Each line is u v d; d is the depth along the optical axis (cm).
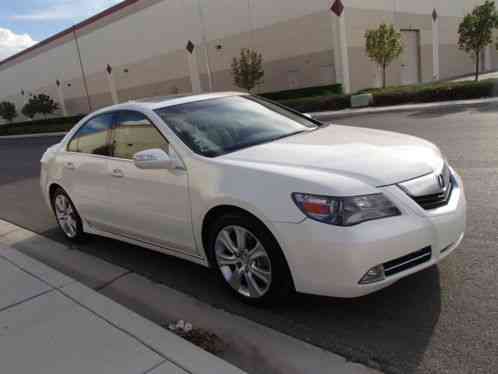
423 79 3059
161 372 288
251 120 455
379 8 2605
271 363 300
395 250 307
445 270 385
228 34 2920
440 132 1007
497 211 495
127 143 454
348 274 304
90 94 4203
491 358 279
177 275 452
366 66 2561
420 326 319
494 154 738
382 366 284
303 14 2509
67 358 314
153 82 3556
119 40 3728
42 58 4672
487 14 2073
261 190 333
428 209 327
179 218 397
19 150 2211
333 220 305
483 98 1538
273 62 2717
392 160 342
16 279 454
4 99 5638
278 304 362
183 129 416
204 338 330
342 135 422
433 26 3095
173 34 3275
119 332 339
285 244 323
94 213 509
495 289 349
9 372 307
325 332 326
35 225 696
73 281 435
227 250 375
